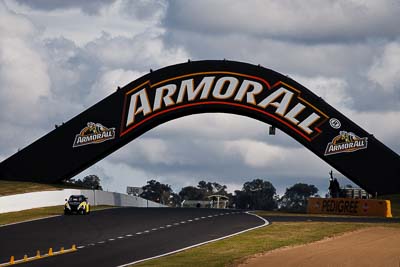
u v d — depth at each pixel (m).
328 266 27.08
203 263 28.98
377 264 27.58
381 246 34.09
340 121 71.81
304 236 39.97
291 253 31.69
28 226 47.12
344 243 35.88
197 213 60.31
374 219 54.53
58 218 53.72
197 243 37.09
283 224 48.25
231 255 31.58
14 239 39.34
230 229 44.69
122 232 43.03
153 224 48.44
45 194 65.38
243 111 73.19
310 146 71.81
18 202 60.94
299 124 72.25
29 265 29.17
